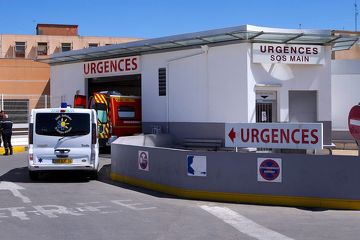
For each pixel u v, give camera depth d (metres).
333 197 10.54
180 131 21.47
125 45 22.52
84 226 8.42
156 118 22.45
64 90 27.06
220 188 11.44
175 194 12.05
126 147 14.20
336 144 22.53
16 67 35.56
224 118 19.92
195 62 20.84
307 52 19.80
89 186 13.60
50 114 14.36
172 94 21.77
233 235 7.91
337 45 21.66
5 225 8.45
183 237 7.73
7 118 22.59
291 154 10.84
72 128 14.40
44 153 14.21
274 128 12.35
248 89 19.20
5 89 35.31
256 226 8.66
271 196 10.98
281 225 8.77
